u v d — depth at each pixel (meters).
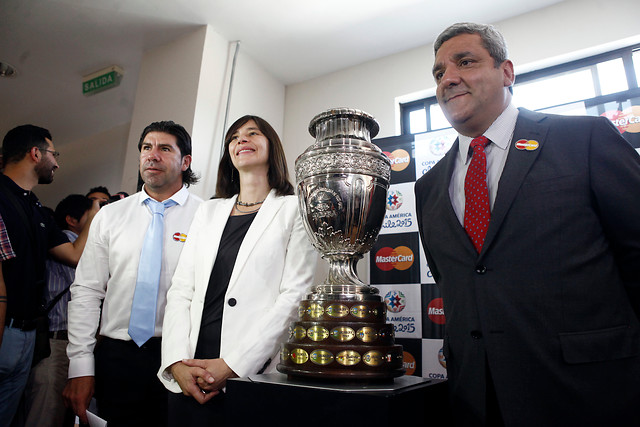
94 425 1.09
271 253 1.14
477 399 0.78
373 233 0.88
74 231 2.35
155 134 1.66
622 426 0.67
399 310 2.21
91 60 3.25
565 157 0.83
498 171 0.93
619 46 2.36
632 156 0.80
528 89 2.65
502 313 0.78
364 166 0.85
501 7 2.61
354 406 0.60
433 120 2.90
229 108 2.85
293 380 0.73
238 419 0.70
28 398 1.71
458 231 0.91
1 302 1.39
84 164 4.47
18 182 1.74
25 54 3.17
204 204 1.33
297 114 3.38
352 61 3.18
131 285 1.43
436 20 2.75
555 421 0.70
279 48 3.04
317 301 0.77
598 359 0.70
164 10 2.70
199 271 1.16
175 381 1.02
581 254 0.77
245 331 1.04
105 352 1.37
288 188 1.32
